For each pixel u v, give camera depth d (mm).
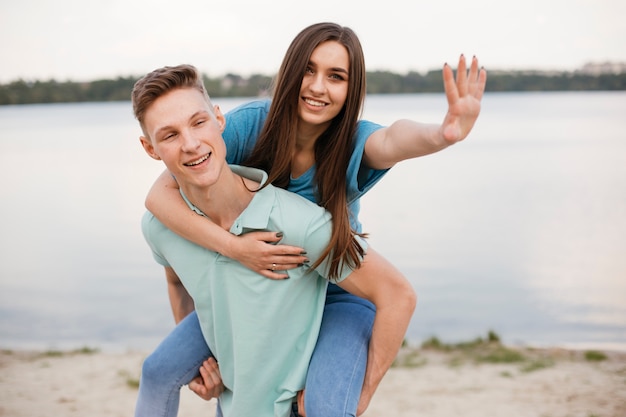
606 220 21641
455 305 12117
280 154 2344
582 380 6117
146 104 2016
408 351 7801
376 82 100875
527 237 19203
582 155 44250
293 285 2180
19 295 13273
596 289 13203
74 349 8539
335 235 2127
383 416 5215
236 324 2203
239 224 2160
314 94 2271
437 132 1905
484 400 5574
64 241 19906
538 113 103188
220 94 90188
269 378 2240
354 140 2340
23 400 5777
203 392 2418
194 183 2053
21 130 82688
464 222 21969
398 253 17219
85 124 92500
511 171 36750
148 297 13070
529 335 9961
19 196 30172
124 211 25641
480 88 1868
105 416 5340
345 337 2256
